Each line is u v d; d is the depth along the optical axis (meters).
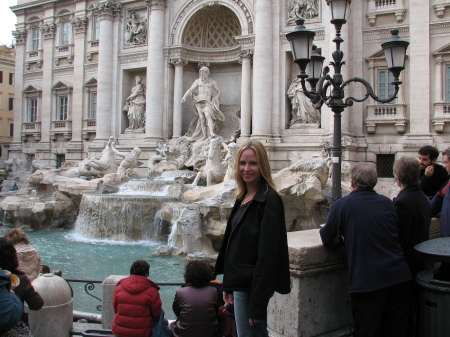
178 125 33.09
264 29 29.06
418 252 5.13
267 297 4.32
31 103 43.47
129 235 21.86
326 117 27.73
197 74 35.00
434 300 4.92
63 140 40.28
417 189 5.77
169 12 33.59
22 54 43.09
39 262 8.41
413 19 26.23
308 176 19.95
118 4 35.62
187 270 6.52
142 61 34.97
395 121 26.44
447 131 25.50
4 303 5.10
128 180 26.92
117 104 35.97
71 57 39.38
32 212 25.34
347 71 27.02
